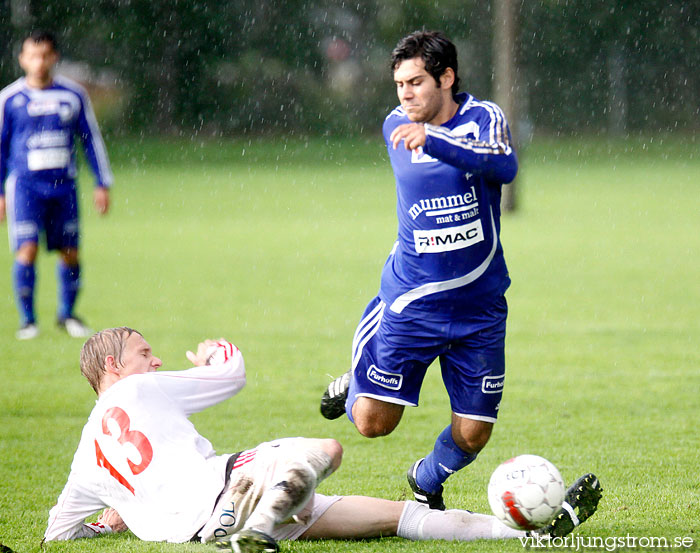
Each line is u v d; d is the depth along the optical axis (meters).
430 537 14.26
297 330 34.44
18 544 14.52
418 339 15.30
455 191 14.75
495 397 15.33
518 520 13.36
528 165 125.56
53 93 33.72
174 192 93.44
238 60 150.12
